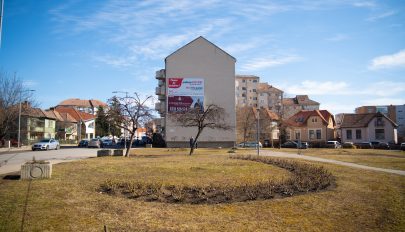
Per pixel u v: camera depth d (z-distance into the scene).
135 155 32.50
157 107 62.25
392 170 20.42
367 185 13.98
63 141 83.56
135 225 7.98
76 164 21.06
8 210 8.98
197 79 58.75
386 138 71.06
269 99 125.31
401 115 96.75
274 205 10.04
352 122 74.94
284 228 7.97
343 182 14.67
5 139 67.19
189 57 59.03
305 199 10.84
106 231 7.21
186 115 37.69
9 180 14.01
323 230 7.89
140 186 12.28
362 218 8.87
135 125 31.69
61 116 94.88
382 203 10.52
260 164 21.66
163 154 34.44
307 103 122.75
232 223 8.27
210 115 37.16
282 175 16.14
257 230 7.79
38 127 76.81
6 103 56.12
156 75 63.25
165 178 14.63
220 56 59.41
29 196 10.64
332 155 35.38
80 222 8.12
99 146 57.22
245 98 126.81
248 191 11.61
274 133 81.31
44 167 14.54
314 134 77.12
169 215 8.88
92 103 139.38
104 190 11.95
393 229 8.05
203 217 8.74
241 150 46.62
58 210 9.09
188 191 11.73
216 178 14.80
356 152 42.22
